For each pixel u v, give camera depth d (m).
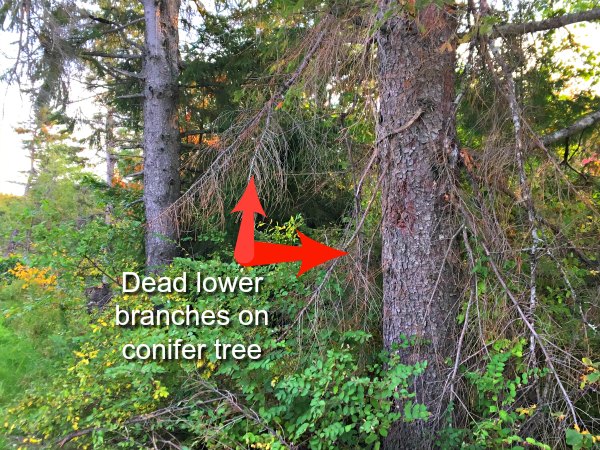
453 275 3.75
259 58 7.26
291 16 4.30
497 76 3.73
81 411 4.04
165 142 7.68
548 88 4.74
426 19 3.51
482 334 3.31
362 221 4.05
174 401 4.05
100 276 6.30
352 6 4.02
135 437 3.85
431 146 3.73
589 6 4.62
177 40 8.08
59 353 5.75
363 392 3.14
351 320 3.97
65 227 6.07
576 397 2.98
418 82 3.74
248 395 3.66
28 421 3.90
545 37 4.31
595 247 3.68
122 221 7.79
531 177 3.60
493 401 3.26
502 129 3.74
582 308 3.44
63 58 6.95
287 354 3.75
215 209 5.09
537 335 3.08
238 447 3.40
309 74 4.27
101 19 7.60
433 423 3.38
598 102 4.93
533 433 3.00
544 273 3.56
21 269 6.91
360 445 3.59
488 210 3.52
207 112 8.51
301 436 3.50
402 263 3.80
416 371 3.15
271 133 4.73
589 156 4.83
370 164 4.12
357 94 4.54
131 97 8.12
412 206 3.77
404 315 3.79
